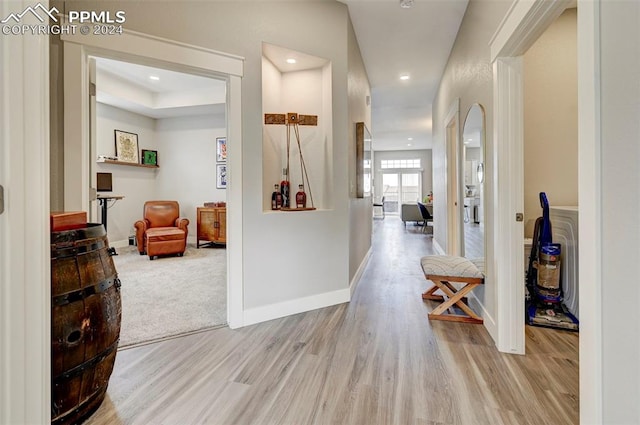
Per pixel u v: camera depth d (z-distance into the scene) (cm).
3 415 87
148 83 539
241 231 249
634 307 88
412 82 525
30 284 94
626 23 89
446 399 158
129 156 610
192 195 663
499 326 208
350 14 320
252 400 158
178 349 211
